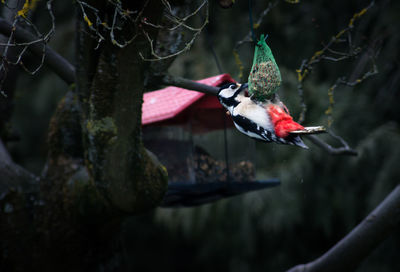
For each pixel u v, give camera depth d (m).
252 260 17.42
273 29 16.67
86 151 6.66
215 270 19.00
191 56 16.16
